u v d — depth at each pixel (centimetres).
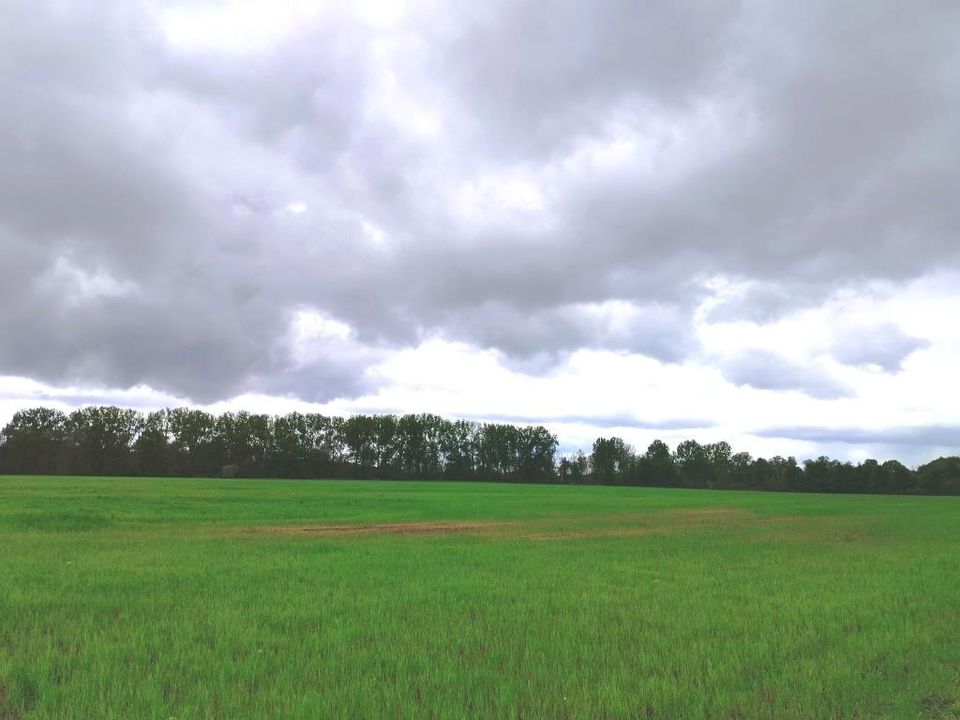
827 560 1991
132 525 2980
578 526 3497
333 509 4228
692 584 1498
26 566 1631
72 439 13200
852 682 766
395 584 1462
